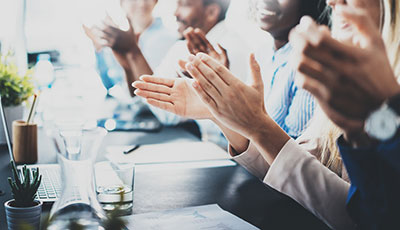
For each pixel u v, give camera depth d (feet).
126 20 7.42
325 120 3.78
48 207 3.13
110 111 7.53
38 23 7.31
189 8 7.36
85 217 2.36
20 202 2.56
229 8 7.06
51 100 7.23
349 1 3.18
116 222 2.51
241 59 6.98
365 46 1.90
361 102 1.92
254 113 2.73
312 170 2.80
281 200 3.55
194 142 5.79
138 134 6.27
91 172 2.46
